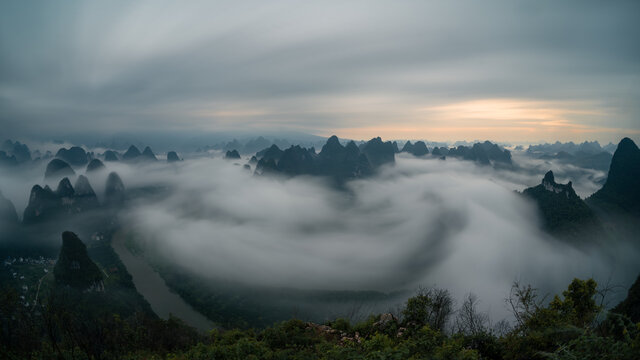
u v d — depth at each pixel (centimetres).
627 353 577
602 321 730
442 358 933
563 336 892
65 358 1183
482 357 1017
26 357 1177
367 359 1014
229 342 1772
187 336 2303
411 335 1584
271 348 1584
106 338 1405
